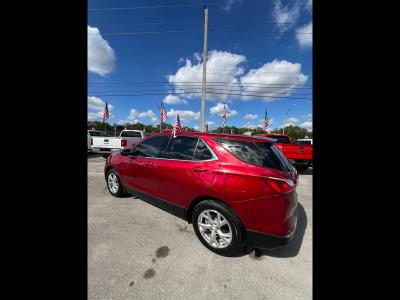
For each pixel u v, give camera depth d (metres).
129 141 8.84
